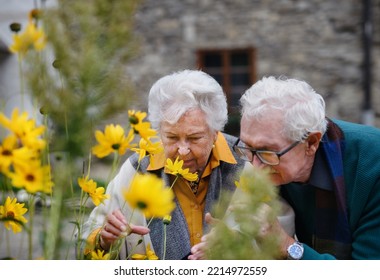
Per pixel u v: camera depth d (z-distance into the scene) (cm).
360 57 1662
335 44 1675
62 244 168
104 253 244
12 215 197
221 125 295
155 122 290
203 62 1734
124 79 159
